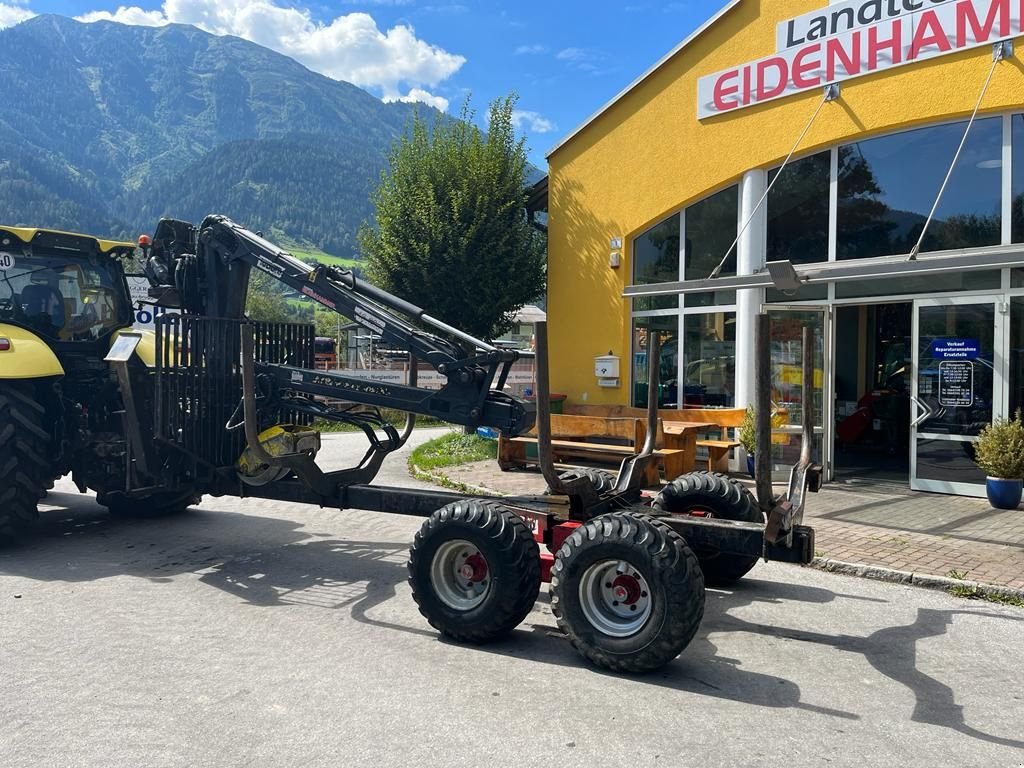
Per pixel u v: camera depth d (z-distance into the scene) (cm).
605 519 419
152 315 830
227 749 318
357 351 2552
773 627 486
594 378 1278
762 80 1047
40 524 777
